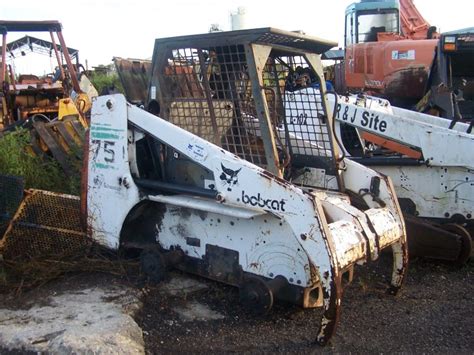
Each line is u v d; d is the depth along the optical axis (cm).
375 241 350
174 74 396
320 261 314
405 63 940
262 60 359
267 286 346
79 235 450
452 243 445
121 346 301
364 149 560
